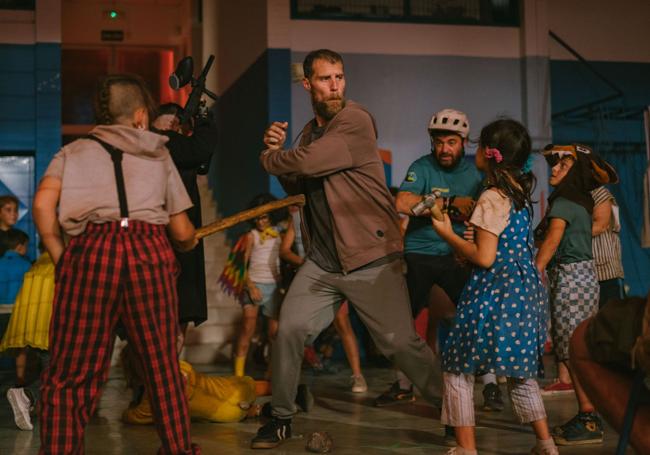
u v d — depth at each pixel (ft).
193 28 44.50
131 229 10.29
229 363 28.89
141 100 10.96
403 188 17.63
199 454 10.94
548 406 18.66
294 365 14.64
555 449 12.94
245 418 17.54
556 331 16.16
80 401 10.19
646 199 20.29
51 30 31.94
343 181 14.19
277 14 31.24
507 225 12.59
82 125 45.85
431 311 19.57
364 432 15.89
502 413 17.76
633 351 8.13
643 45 34.94
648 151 25.94
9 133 31.68
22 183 32.30
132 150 10.48
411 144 32.45
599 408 8.82
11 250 25.94
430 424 16.66
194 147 15.08
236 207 36.88
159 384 10.53
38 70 31.83
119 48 46.78
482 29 33.30
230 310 30.14
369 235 14.30
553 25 34.30
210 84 42.70
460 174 17.76
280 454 14.12
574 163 15.74
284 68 31.17
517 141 12.59
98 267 10.12
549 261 16.48
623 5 34.83
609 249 18.07
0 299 26.81
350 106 14.15
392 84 32.45
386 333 14.38
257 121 32.81
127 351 16.70
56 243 10.31
